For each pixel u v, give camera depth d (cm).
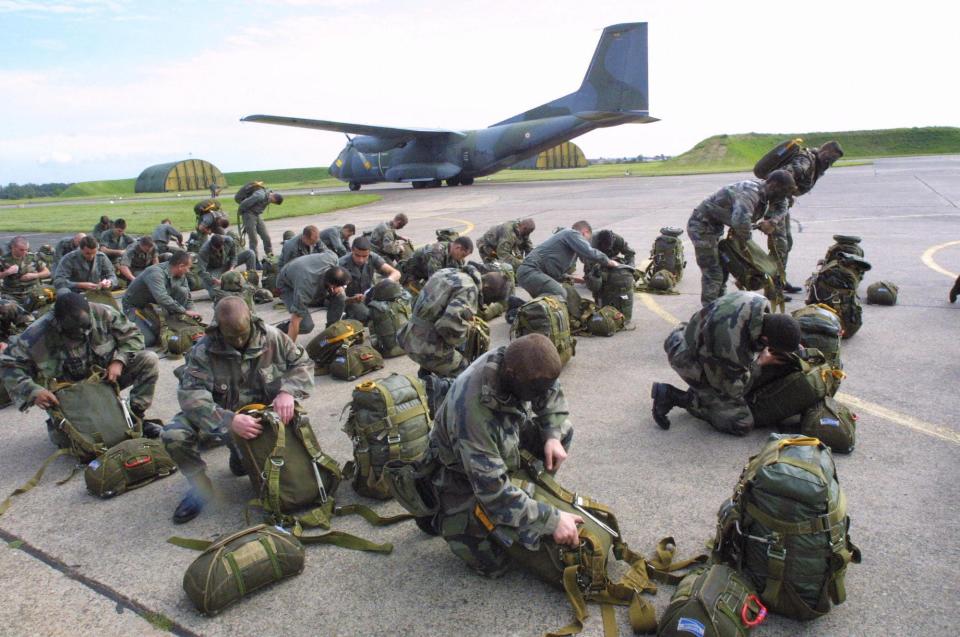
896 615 274
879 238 1319
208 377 402
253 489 419
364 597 307
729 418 457
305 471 378
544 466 323
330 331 655
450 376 494
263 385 416
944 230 1393
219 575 297
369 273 854
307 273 719
